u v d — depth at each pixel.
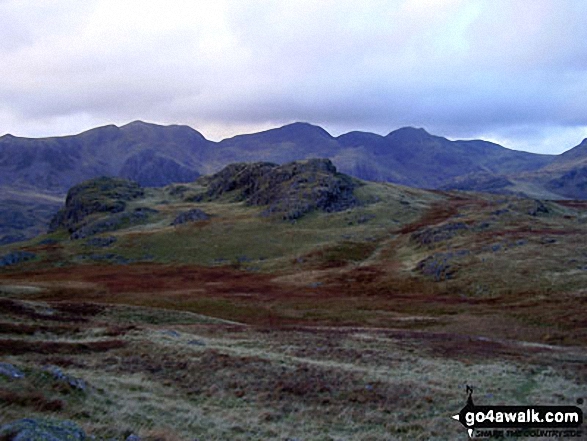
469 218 123.75
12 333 31.97
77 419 16.27
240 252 114.94
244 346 35.81
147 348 31.59
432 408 22.98
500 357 33.78
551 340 42.28
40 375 19.39
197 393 23.62
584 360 33.47
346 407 22.67
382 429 20.12
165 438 16.00
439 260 82.38
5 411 15.05
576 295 55.31
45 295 70.44
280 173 192.62
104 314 46.62
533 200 145.25
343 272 89.88
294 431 19.34
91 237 141.50
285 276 91.12
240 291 76.62
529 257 74.50
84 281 88.00
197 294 73.81
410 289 72.00
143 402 20.33
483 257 78.06
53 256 118.88
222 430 18.41
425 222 133.38
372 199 167.88
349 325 53.41
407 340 39.47
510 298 59.06
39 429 13.30
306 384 25.84
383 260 98.31
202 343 35.50
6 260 114.19
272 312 61.31
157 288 80.31
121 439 15.11
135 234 135.62
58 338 33.00
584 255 72.81
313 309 62.12
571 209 159.12
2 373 18.50
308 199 156.62
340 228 132.75
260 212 155.38
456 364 31.58
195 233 133.25
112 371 25.56
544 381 27.86
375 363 31.50
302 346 36.22
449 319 52.53
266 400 23.16
